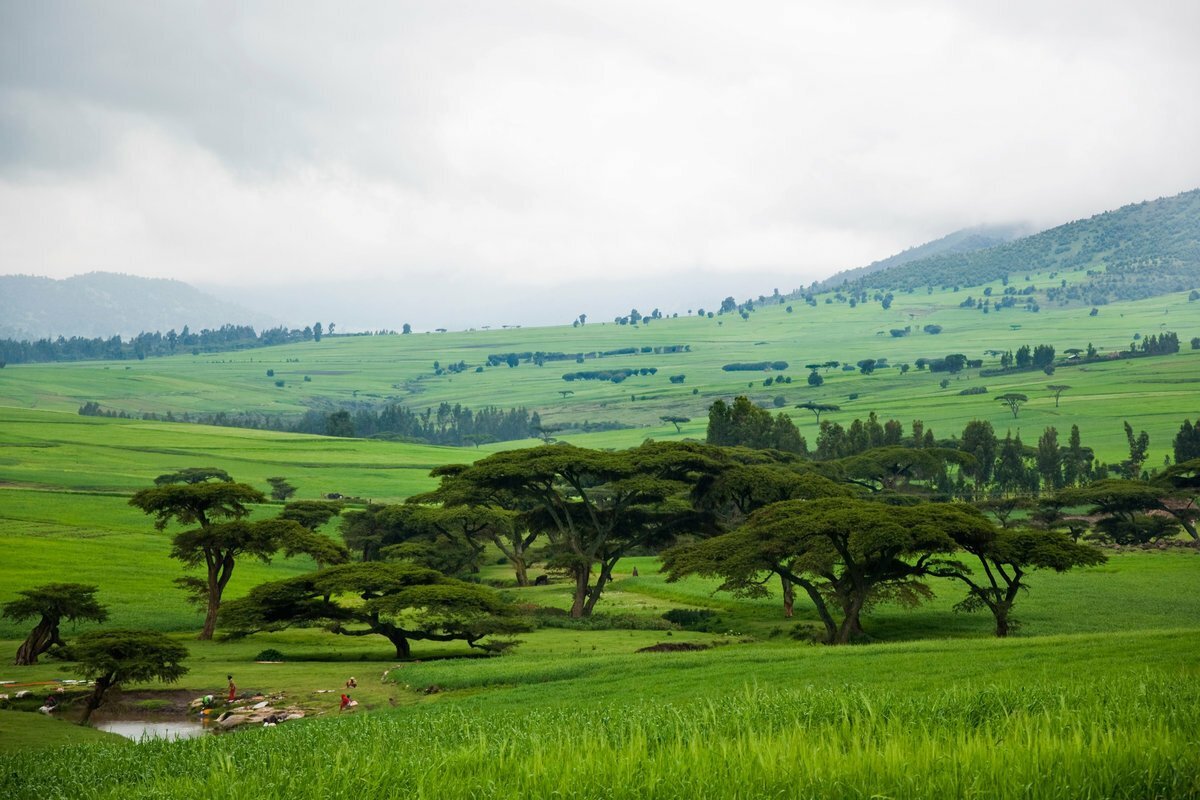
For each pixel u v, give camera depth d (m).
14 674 56.53
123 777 21.77
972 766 13.20
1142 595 80.69
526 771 14.59
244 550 77.31
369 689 50.34
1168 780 12.40
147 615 81.06
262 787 16.31
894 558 68.12
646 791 13.48
